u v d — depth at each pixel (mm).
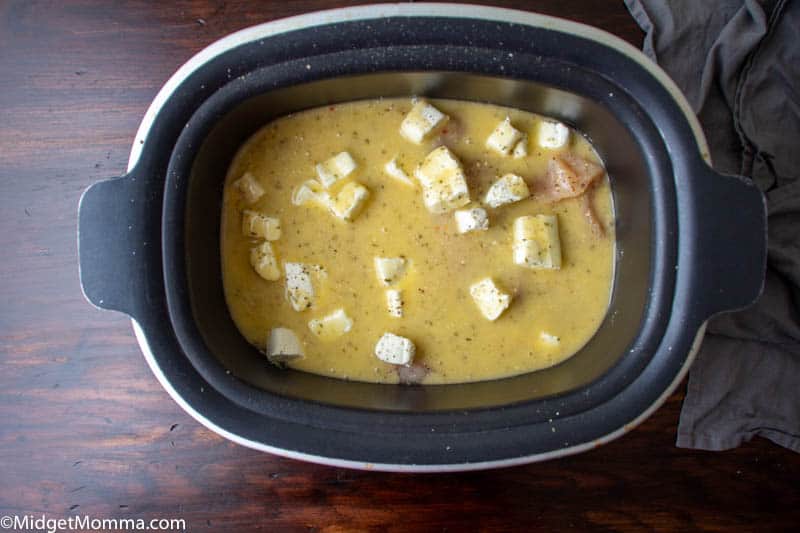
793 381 549
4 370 569
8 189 568
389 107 509
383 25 434
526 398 480
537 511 568
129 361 568
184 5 564
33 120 567
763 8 544
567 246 521
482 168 516
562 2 562
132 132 566
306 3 562
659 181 440
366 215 516
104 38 565
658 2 556
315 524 568
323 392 493
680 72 561
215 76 443
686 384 561
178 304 448
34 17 568
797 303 550
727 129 562
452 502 568
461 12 431
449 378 520
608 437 447
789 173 549
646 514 567
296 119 512
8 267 568
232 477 570
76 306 568
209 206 498
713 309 435
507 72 446
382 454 445
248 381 470
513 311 520
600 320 521
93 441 569
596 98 448
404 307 519
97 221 440
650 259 452
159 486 569
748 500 566
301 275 517
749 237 431
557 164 517
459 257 517
